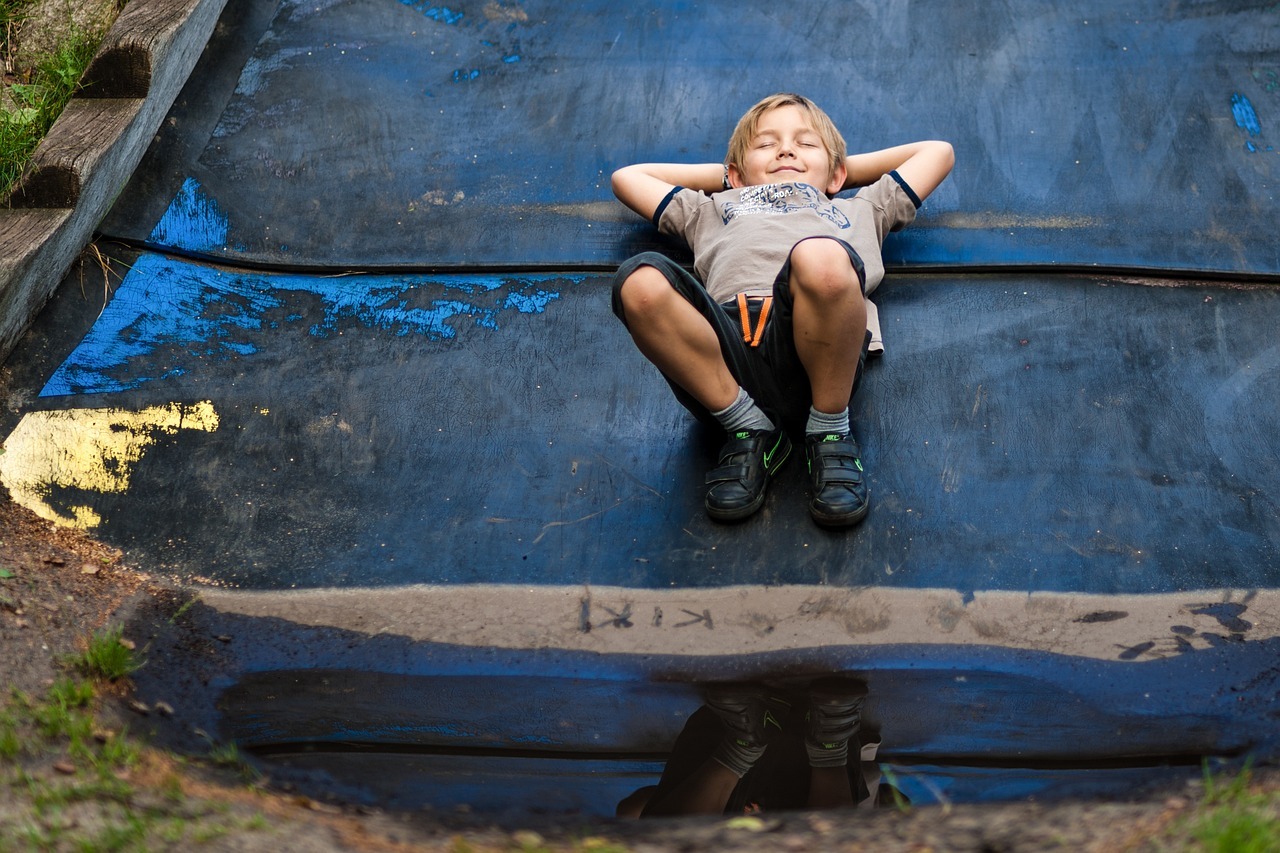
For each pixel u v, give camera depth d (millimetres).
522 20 3934
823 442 2686
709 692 2311
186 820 1722
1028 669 2340
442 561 2613
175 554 2617
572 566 2592
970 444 2805
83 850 1597
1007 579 2523
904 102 3604
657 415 2906
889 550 2588
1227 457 2768
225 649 2398
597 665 2381
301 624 2473
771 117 3238
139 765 1908
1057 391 2908
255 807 1826
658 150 3510
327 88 3719
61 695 2047
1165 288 3131
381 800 1946
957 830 1733
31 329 3014
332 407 2943
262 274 3248
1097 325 3047
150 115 3432
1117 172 3387
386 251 3291
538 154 3518
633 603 2510
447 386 2984
